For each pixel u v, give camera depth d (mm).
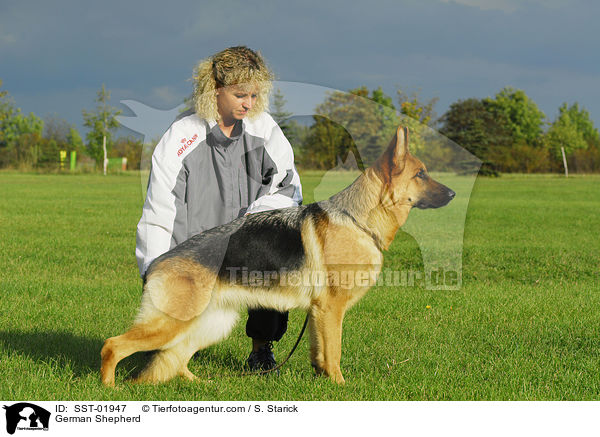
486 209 19156
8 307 6070
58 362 4453
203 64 3887
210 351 4910
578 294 7199
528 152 59625
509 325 5766
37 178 39969
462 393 3984
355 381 4121
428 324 5750
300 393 3928
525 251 10523
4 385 3889
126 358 4555
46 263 8766
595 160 61312
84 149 60000
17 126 73250
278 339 4594
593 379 4289
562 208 19656
